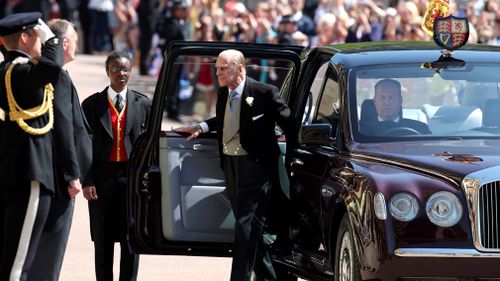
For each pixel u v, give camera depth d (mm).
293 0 71188
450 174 23188
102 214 29344
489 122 26172
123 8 97250
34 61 23172
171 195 27312
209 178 27484
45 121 23609
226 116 27062
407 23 62625
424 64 26844
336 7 71750
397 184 23250
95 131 29125
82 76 84562
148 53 86000
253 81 27219
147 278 32312
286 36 63031
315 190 26000
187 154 27406
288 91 28906
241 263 26750
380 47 27953
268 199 27062
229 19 73688
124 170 29172
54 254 24500
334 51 27906
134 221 27719
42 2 95562
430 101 26422
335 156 25672
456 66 26891
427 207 23031
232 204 27156
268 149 27219
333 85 27047
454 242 22938
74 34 26031
